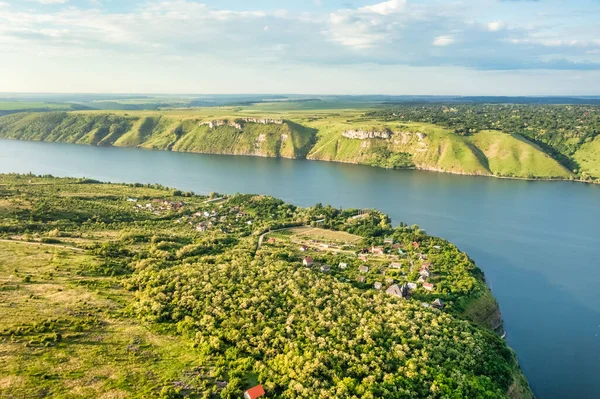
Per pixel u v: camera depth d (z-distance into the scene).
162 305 126.81
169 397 88.19
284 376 97.94
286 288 141.38
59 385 89.56
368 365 102.75
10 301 120.75
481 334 125.31
